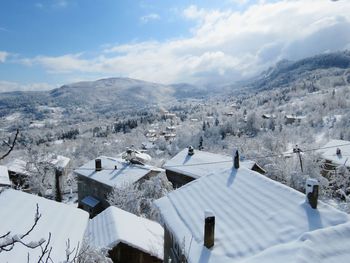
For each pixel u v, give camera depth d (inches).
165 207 633.6
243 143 2549.2
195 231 493.4
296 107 5930.1
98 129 6894.7
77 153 3801.7
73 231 460.8
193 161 1502.2
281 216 445.1
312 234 327.9
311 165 1587.1
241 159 1509.6
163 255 701.9
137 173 1398.9
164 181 1216.2
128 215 843.4
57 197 1614.2
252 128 4148.6
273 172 1653.5
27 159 1679.4
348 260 296.2
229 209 523.8
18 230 407.2
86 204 1448.1
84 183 1573.6
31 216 455.8
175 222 557.3
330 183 1542.8
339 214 413.4
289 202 470.3
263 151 2005.4
